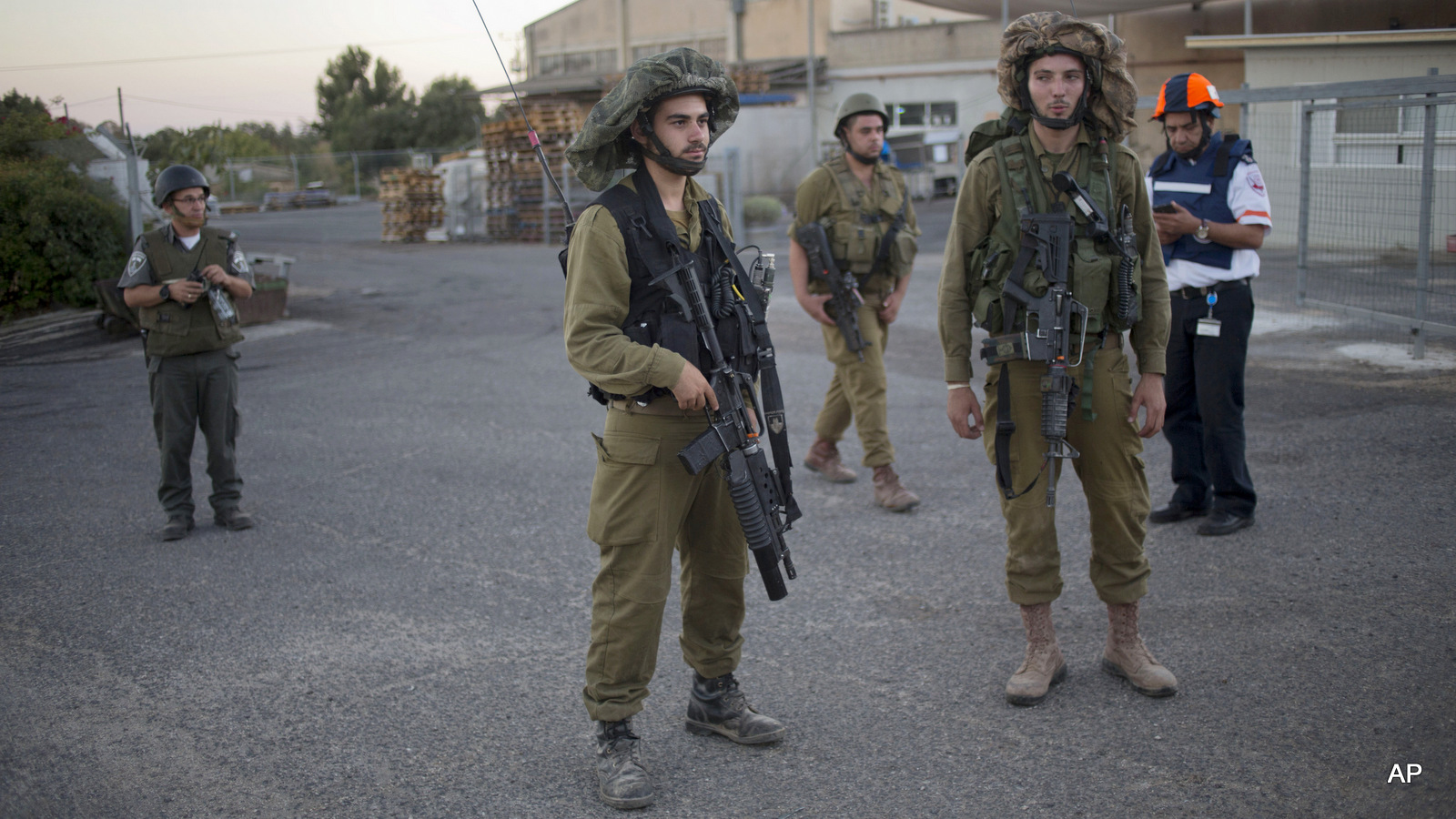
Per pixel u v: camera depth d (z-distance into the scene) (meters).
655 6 37.72
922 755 2.84
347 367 8.66
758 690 3.26
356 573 4.29
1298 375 6.80
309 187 44.62
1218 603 3.68
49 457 5.79
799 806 2.63
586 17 39.47
